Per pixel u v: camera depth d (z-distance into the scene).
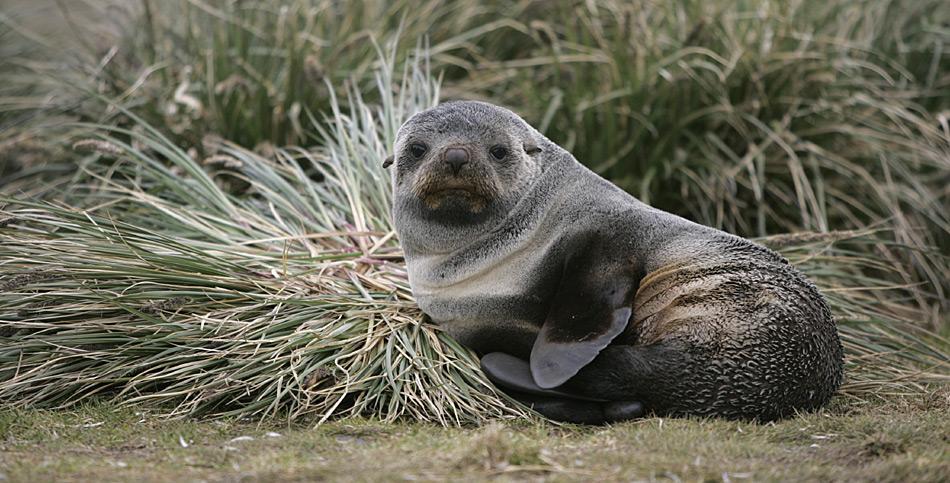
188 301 15.09
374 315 15.27
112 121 22.31
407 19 24.72
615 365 13.52
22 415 13.67
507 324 14.49
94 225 16.22
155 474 10.92
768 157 22.50
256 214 18.36
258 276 16.08
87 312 15.09
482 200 14.04
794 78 22.73
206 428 13.22
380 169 18.94
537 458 10.84
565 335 13.64
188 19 24.00
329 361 14.38
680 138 22.88
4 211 16.05
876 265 19.00
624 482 10.32
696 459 11.37
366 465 10.87
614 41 23.70
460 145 13.95
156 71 23.45
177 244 16.05
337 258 16.70
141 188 20.08
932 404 14.64
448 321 14.80
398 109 20.36
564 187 14.69
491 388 14.10
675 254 14.15
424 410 13.73
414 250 14.83
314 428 13.12
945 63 25.09
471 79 24.47
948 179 23.11
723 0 23.59
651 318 14.02
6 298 15.04
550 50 24.22
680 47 22.58
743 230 21.44
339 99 22.64
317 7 24.61
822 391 13.84
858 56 24.28
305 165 21.72
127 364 14.65
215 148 20.27
